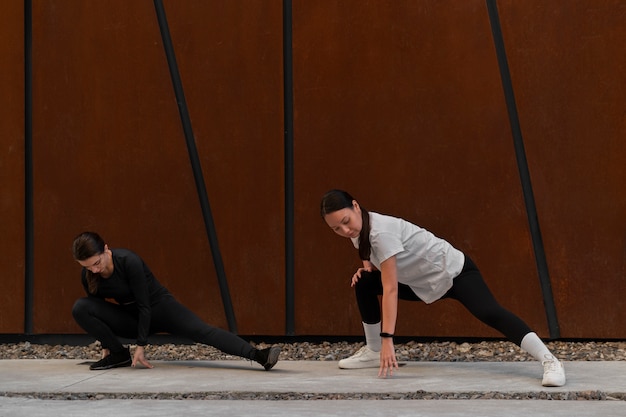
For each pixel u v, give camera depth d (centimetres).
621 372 520
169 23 699
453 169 666
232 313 699
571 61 650
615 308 648
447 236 668
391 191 674
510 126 658
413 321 675
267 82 687
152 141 702
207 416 393
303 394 462
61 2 711
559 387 466
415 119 670
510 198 658
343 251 680
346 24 679
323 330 684
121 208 707
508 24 657
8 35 717
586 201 650
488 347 659
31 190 722
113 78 705
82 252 530
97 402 440
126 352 580
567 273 654
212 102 695
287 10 690
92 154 710
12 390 488
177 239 701
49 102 714
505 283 660
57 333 721
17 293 717
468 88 662
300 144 686
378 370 545
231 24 692
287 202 692
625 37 642
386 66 673
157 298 568
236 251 693
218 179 695
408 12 669
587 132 649
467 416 385
